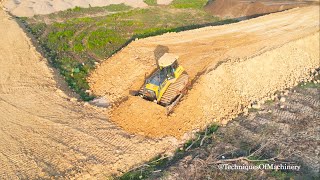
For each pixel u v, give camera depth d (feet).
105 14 118.93
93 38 101.14
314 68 88.28
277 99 76.74
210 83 70.85
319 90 80.28
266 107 74.02
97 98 71.92
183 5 126.72
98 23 111.55
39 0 122.83
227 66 75.31
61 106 66.74
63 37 101.45
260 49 83.97
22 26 104.37
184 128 64.34
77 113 65.21
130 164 56.39
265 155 61.26
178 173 55.77
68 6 122.21
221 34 90.99
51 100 68.39
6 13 111.24
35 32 103.71
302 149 62.90
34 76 76.18
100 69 80.48
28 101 67.46
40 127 60.80
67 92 72.64
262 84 78.74
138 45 84.58
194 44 85.30
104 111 66.90
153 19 115.44
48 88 72.33
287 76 83.25
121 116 64.39
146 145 59.57
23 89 71.26
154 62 77.61
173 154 60.39
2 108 65.10
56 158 54.60
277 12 108.37
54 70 81.15
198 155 60.03
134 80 73.92
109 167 54.54
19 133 59.31
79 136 59.31
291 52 86.63
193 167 57.11
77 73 81.76
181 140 62.90
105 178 53.26
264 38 89.76
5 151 55.42
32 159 54.13
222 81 73.26
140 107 64.34
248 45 85.61
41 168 52.54
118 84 74.28
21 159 54.08
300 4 114.73
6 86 71.92
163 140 61.26
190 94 67.56
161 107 64.18
